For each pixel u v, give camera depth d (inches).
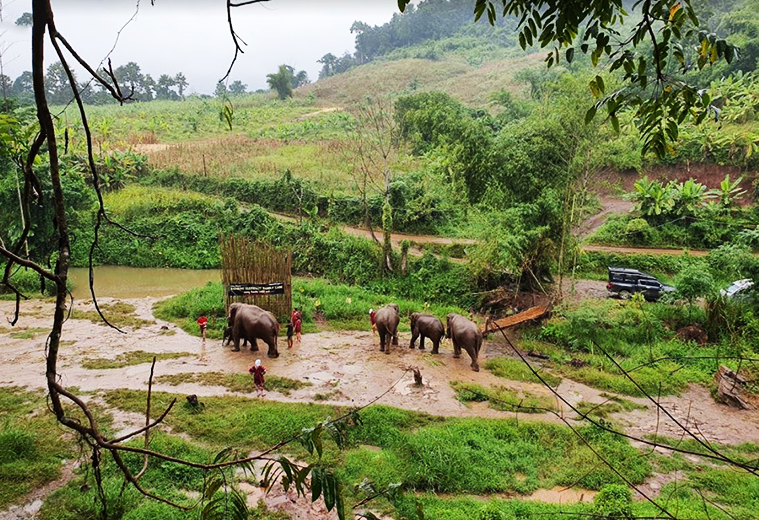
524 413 588.7
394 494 127.3
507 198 957.8
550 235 935.7
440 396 618.5
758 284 888.3
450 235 1352.1
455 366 717.3
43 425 501.0
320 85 3747.5
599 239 1347.2
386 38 5103.3
